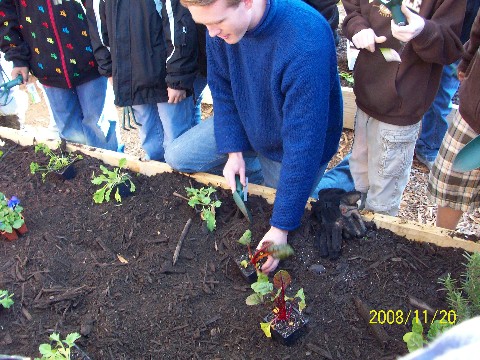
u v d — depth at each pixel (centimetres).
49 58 314
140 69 278
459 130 231
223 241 242
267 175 283
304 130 190
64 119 356
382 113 247
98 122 355
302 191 201
